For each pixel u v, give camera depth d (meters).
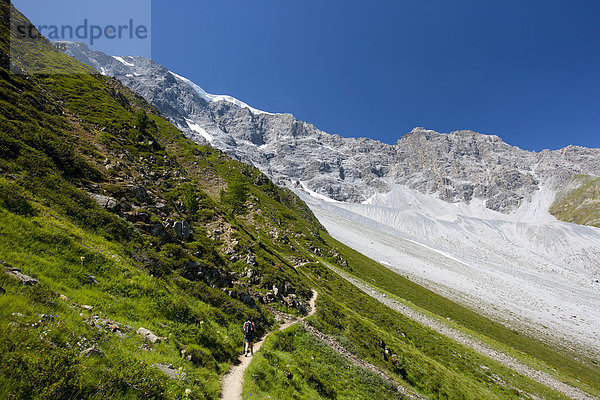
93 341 9.30
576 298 182.38
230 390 13.16
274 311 30.05
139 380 8.98
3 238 13.03
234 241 39.34
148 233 25.61
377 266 123.00
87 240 17.70
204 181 85.81
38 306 9.43
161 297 16.78
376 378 23.72
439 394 29.72
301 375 18.30
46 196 19.64
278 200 121.75
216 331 18.20
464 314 92.69
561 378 57.25
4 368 6.34
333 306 39.25
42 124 32.09
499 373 45.88
